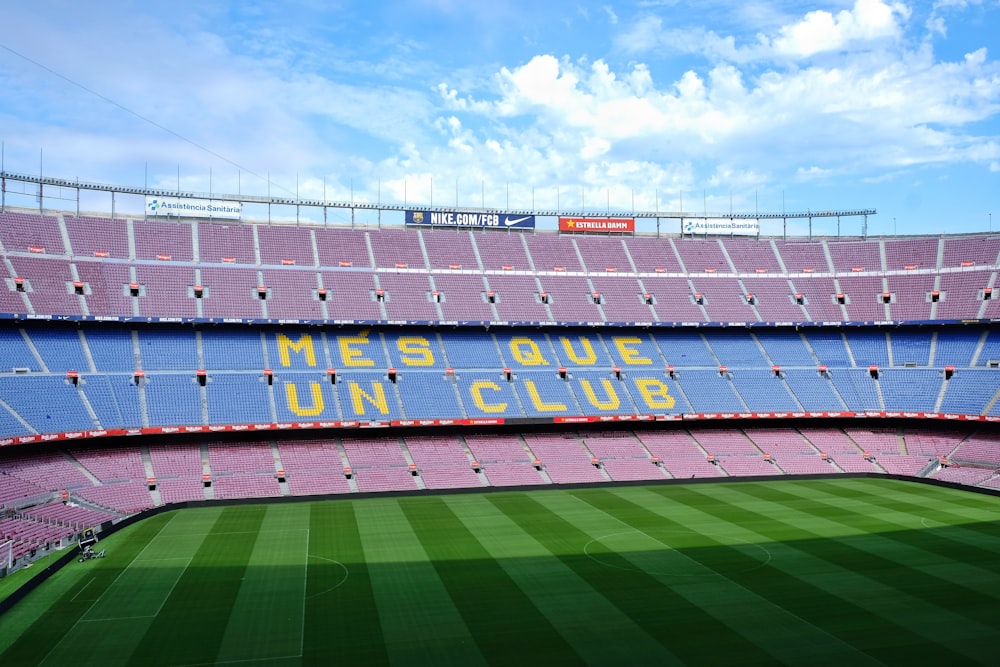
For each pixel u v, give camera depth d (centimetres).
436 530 5425
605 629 3469
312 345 8138
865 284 9356
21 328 7125
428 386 7944
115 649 3247
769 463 7906
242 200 9088
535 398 8050
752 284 9581
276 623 3538
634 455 7869
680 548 4884
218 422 6988
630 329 9200
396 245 9356
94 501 5966
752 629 3469
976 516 5841
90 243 8025
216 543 5041
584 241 10044
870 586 4084
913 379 8469
